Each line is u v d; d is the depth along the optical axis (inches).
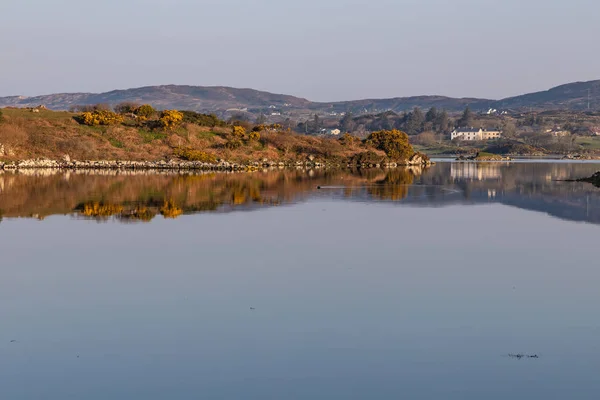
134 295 832.3
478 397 544.7
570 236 1266.0
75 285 880.9
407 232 1310.3
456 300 811.4
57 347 652.7
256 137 4052.7
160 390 557.9
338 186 2420.0
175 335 684.1
